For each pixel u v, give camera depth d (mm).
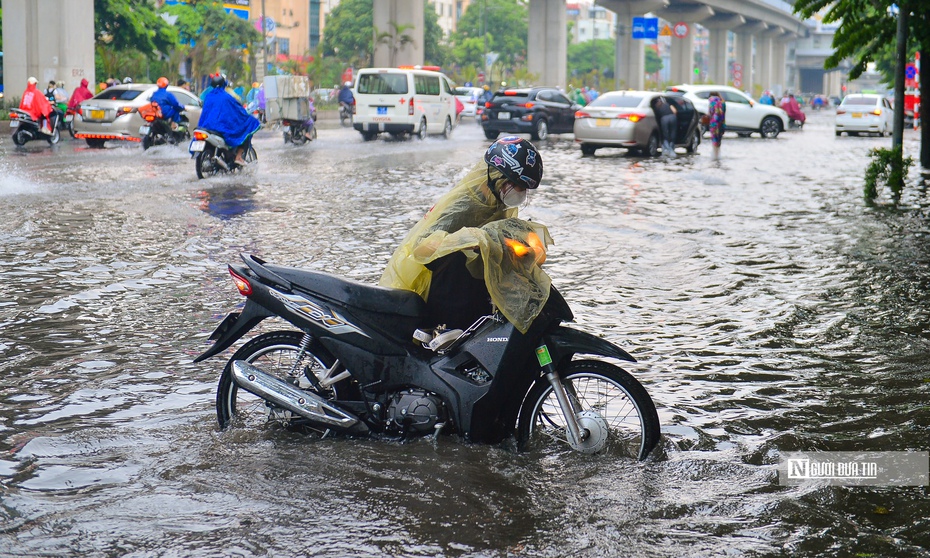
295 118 25594
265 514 3885
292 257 9422
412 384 4570
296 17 99312
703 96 34375
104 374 5723
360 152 23594
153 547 3590
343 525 3799
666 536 3756
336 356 4559
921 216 13242
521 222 4484
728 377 5934
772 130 35125
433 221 4574
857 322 7293
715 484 4293
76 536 3664
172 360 6027
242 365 4645
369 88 28266
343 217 12203
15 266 8750
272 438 4723
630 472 4398
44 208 12305
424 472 4320
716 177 18766
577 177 18453
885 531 3828
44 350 6176
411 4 54438
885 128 36062
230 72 49500
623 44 85875
